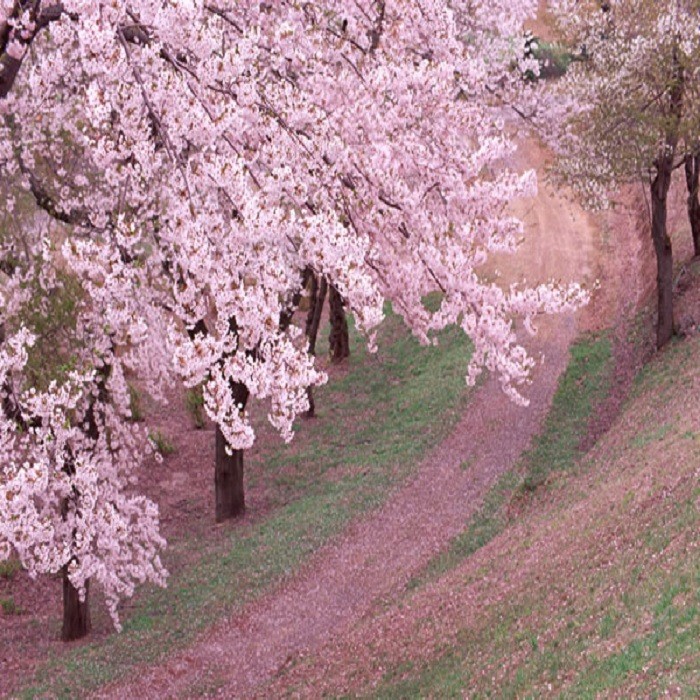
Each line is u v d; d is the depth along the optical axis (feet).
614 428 114.32
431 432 135.64
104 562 70.18
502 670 59.72
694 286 137.39
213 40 42.75
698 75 111.04
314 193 48.21
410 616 81.76
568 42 130.31
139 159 42.88
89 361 64.39
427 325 52.75
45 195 69.36
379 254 51.37
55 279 69.92
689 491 68.44
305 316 194.29
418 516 110.52
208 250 40.55
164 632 94.38
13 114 69.21
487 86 111.45
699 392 104.37
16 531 42.73
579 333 153.48
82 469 56.29
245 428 40.50
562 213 198.29
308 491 127.75
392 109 53.21
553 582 70.08
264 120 46.42
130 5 44.06
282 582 100.99
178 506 131.85
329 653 81.51
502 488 111.14
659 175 125.49
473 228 51.31
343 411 152.15
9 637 99.40
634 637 52.42
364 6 55.57
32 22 46.83
